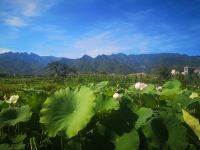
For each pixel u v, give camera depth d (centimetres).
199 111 273
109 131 238
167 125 238
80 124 231
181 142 230
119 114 248
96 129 241
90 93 258
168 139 232
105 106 263
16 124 270
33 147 234
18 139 246
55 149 244
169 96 381
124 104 258
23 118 264
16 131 271
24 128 272
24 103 353
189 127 242
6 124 258
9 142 253
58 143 245
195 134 239
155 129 236
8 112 281
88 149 230
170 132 235
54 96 274
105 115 263
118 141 232
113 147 231
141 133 238
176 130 235
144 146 235
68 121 244
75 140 233
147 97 338
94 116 258
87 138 237
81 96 264
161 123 240
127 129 236
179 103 300
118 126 240
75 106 261
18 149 233
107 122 244
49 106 264
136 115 247
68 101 267
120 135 234
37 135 261
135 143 226
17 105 352
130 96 359
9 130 266
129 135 231
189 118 234
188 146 232
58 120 250
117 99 275
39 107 321
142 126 238
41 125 269
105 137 236
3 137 255
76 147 227
